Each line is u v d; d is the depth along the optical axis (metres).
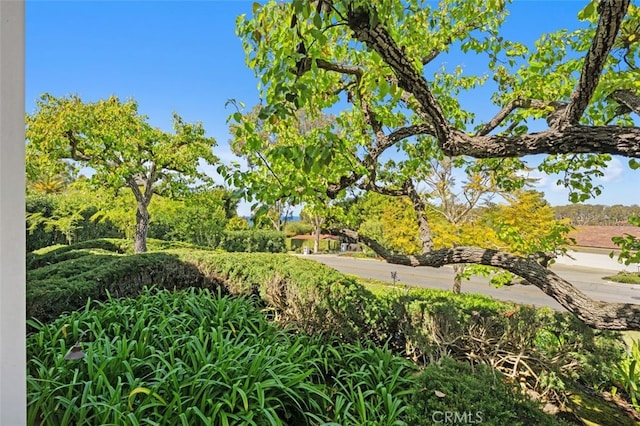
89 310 3.28
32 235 8.82
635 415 2.78
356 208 3.64
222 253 5.45
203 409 1.84
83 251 6.38
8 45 0.69
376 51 1.46
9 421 0.70
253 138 2.12
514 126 3.16
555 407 2.77
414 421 1.62
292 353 2.51
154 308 3.27
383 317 3.43
